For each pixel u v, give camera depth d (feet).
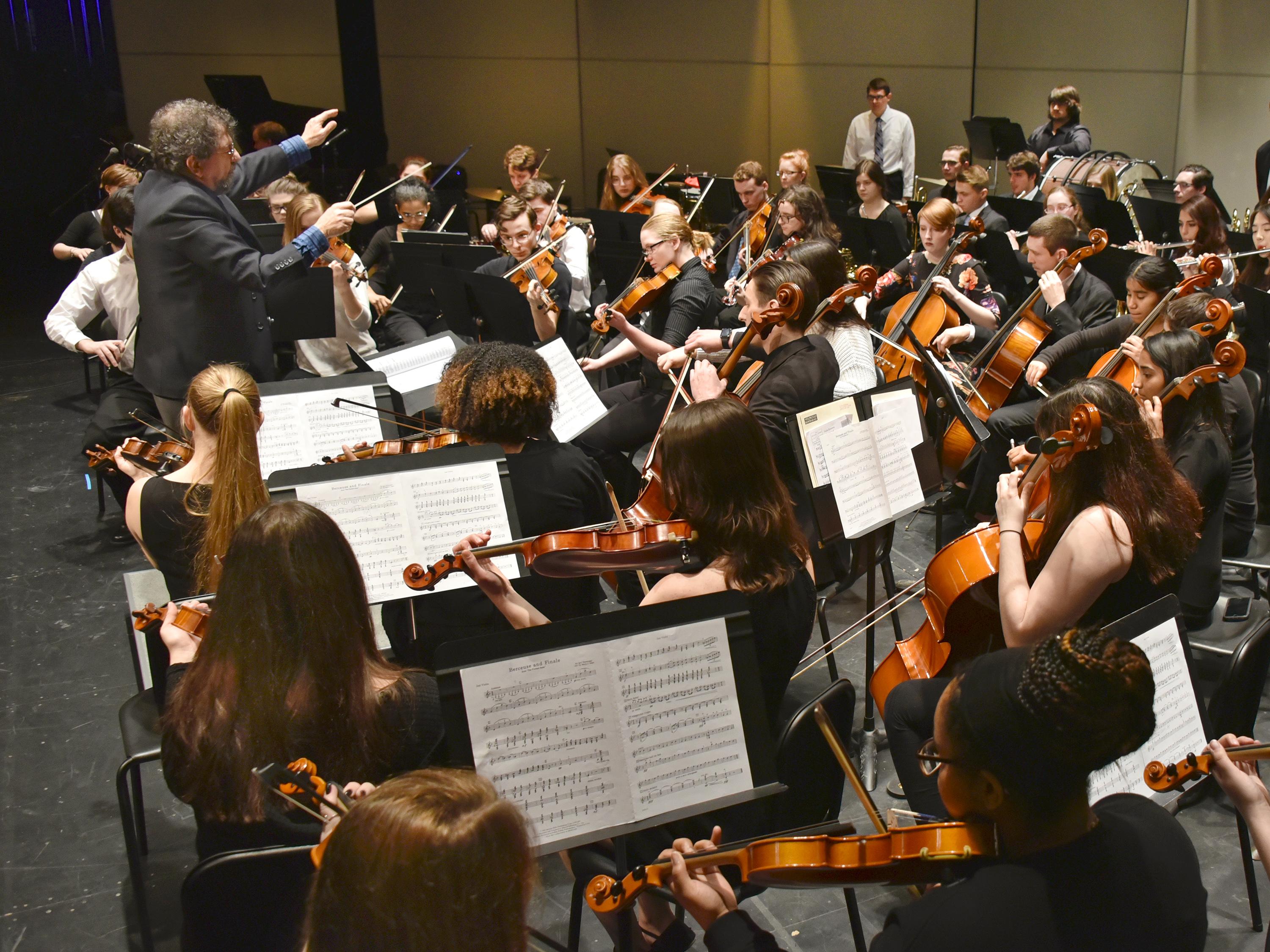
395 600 8.38
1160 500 7.09
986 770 4.17
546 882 8.48
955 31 35.76
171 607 6.75
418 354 13.47
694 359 12.75
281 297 13.78
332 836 3.53
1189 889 4.23
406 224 19.71
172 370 12.67
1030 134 36.86
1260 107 36.47
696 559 7.04
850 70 35.83
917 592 12.23
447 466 8.18
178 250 12.20
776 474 6.95
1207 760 5.09
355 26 32.19
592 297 22.08
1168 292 13.52
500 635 5.54
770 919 8.12
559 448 9.05
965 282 16.87
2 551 14.57
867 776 9.55
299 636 5.54
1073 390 7.32
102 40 33.60
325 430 10.68
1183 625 6.47
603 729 5.65
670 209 16.94
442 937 3.37
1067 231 15.61
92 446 14.40
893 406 9.41
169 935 8.11
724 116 35.70
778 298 10.25
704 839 6.53
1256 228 16.42
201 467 8.20
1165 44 36.22
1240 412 10.21
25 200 34.35
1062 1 35.70
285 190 18.53
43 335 25.39
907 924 4.11
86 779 10.00
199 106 12.14
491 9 33.65
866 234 21.97
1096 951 3.98
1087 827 4.20
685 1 34.60
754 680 5.96
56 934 8.14
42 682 11.59
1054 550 7.01
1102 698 4.01
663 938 6.37
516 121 34.65
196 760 5.56
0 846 9.11
